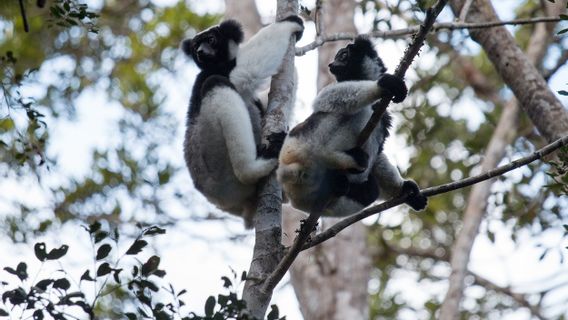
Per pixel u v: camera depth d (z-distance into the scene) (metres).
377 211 9.77
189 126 13.29
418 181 21.84
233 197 12.29
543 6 17.73
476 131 22.22
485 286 22.08
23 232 17.20
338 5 20.86
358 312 18.00
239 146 11.66
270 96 11.67
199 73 13.87
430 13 8.61
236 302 7.32
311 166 9.48
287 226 18.58
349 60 11.03
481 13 14.36
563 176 10.19
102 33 22.78
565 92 9.12
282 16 13.44
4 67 10.84
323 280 18.55
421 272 23.03
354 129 9.47
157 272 7.62
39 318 7.23
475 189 18.25
